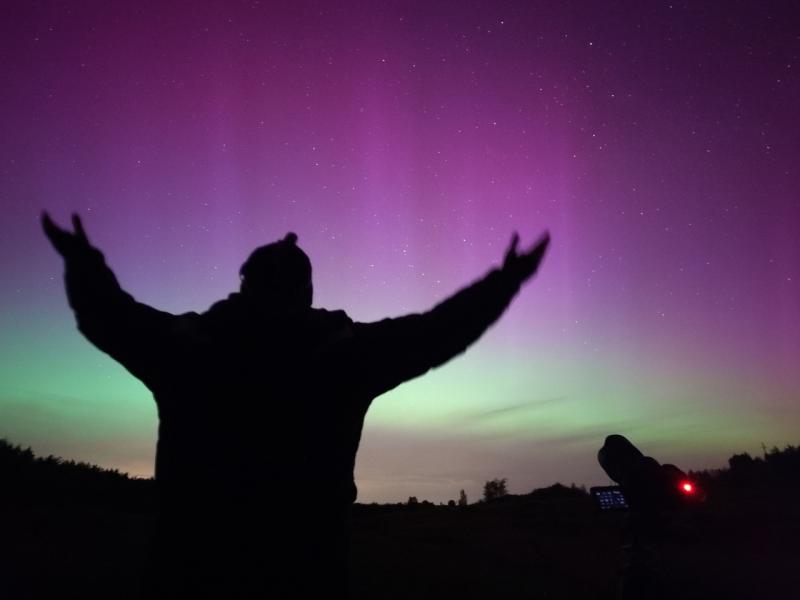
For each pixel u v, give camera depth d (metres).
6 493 11.86
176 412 1.87
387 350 1.92
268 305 2.03
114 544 8.28
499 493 19.56
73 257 1.85
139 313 1.88
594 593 7.30
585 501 14.95
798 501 13.28
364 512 14.77
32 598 5.97
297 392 1.87
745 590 7.30
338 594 1.82
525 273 2.10
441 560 8.63
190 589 1.74
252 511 1.78
